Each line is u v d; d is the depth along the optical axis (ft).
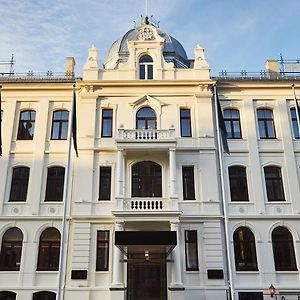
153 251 69.87
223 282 65.92
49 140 77.87
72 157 75.92
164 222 68.03
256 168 75.10
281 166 75.77
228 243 61.46
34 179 74.23
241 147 77.10
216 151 75.72
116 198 68.49
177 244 64.23
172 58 92.48
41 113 79.92
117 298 62.90
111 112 79.71
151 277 68.44
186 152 75.61
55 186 74.79
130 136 74.08
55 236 70.95
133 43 84.33
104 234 69.87
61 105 80.94
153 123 78.69
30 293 66.33
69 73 87.20
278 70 89.51
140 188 73.10
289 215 71.10
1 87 73.20
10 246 70.08
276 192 74.43
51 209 72.38
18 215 71.46
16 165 75.61
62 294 65.21
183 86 80.94
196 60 83.87
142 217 66.54
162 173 73.72
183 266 67.15
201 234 69.41
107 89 80.59
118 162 71.46
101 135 77.30
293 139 78.23
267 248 69.10
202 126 77.56
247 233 70.79
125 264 68.13
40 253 69.67
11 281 67.41
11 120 79.10
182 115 79.61
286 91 82.07
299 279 67.36
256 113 80.64
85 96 79.56
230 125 79.46
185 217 69.92
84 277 66.18
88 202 71.15
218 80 81.30
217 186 72.79
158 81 80.28
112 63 95.25
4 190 73.36
